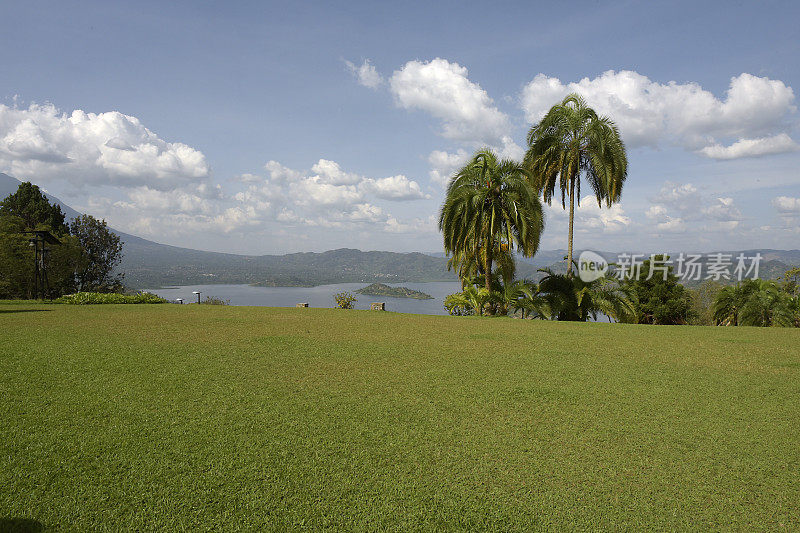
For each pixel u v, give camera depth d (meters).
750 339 10.05
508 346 8.62
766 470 3.38
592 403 4.94
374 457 3.51
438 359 7.25
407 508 2.83
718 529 2.66
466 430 4.10
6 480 3.09
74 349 7.67
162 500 2.87
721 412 4.67
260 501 2.88
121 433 3.92
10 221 33.16
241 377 5.91
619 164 18.73
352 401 4.91
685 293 21.75
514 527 2.67
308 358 7.21
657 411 4.69
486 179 17.86
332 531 2.59
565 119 19.16
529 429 4.14
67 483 3.06
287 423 4.21
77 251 34.41
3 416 4.31
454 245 18.11
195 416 4.38
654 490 3.08
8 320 11.88
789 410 4.75
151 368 6.34
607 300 17.78
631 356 7.73
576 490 3.07
